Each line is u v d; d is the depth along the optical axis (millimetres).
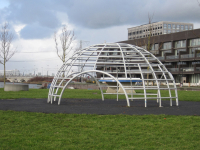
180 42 53625
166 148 5805
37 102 13453
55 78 13219
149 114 9492
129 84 20719
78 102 13781
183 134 6898
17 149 5711
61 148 5770
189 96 18156
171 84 53469
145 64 13297
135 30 97125
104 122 8219
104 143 6121
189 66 52500
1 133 6914
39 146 5898
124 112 9969
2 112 9812
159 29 94062
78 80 73312
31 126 7730
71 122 8250
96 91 24312
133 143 6133
